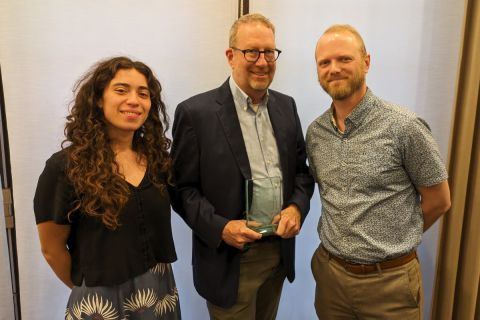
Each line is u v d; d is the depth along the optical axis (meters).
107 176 1.12
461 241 1.80
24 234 1.74
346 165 1.33
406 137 1.25
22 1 1.57
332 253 1.42
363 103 1.30
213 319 1.51
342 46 1.26
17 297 1.78
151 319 1.23
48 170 1.13
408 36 1.81
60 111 1.68
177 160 1.39
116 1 1.64
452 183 1.76
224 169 1.36
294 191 1.53
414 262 1.37
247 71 1.34
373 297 1.35
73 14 1.62
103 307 1.15
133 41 1.68
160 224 1.25
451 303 1.80
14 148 1.68
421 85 1.85
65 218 1.14
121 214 1.16
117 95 1.14
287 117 1.52
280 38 1.77
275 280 1.57
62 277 1.27
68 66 1.65
